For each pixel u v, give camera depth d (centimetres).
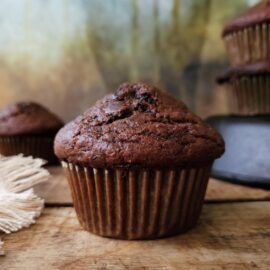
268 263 19
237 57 33
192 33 43
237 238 21
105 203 21
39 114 38
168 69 43
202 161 21
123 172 20
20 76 44
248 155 30
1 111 38
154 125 21
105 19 43
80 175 21
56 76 44
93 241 21
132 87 23
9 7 44
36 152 38
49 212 25
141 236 21
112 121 21
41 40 44
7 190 23
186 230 22
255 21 31
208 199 27
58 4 44
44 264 19
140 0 43
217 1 43
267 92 32
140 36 43
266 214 24
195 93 43
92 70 44
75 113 44
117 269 18
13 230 22
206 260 19
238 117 32
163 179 21
